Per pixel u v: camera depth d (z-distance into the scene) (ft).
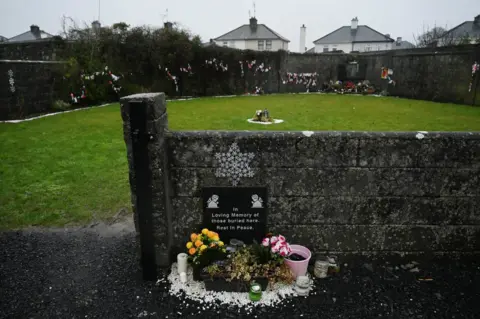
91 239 12.66
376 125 34.88
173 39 65.72
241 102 58.90
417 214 10.53
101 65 54.19
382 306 9.14
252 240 10.63
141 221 9.62
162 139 9.56
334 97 70.74
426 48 64.75
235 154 9.96
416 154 10.05
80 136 28.63
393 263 10.91
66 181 18.07
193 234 10.03
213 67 73.15
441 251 10.90
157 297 9.45
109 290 9.75
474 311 8.98
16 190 16.80
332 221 10.55
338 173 10.16
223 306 9.11
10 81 37.42
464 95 56.49
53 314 8.84
